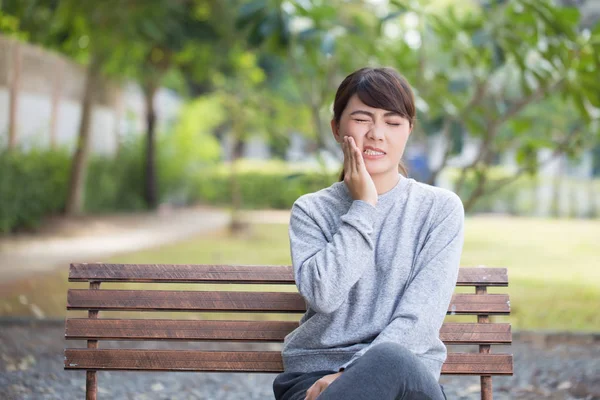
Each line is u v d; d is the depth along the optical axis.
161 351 2.83
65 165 15.11
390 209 2.63
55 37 11.48
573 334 5.80
